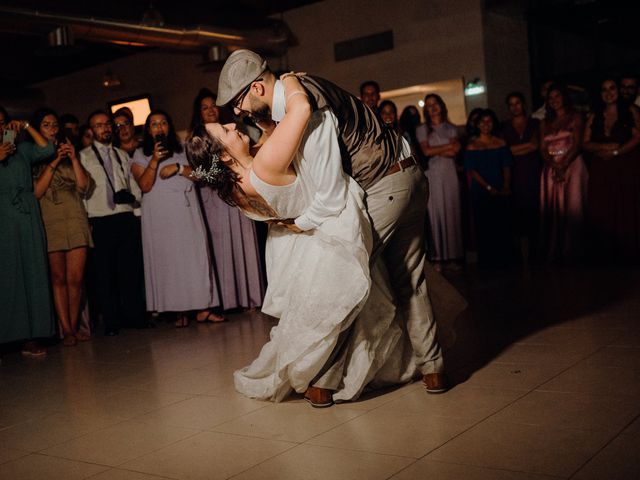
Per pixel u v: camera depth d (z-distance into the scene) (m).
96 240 5.61
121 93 12.31
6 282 5.02
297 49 10.40
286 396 3.29
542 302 5.14
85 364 4.50
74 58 12.66
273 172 2.89
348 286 2.90
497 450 2.41
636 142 6.78
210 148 3.02
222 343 4.78
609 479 2.11
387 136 3.03
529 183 7.74
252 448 2.65
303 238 3.09
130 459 2.65
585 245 7.20
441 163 7.60
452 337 3.56
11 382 4.16
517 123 7.83
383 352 3.17
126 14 8.76
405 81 9.62
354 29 9.95
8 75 12.97
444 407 2.93
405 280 3.18
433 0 9.31
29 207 5.15
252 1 10.13
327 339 2.95
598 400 2.84
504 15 9.45
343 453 2.51
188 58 11.38
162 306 5.66
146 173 5.62
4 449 2.90
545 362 3.49
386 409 2.98
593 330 4.08
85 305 5.50
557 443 2.43
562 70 9.83
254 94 2.90
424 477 2.24
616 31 9.34
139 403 3.42
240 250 5.96
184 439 2.82
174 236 5.61
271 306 3.24
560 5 9.59
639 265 6.70
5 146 5.01
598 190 6.95
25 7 8.00
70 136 6.49
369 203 3.00
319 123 2.86
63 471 2.58
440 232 7.61
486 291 5.91
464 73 9.19
